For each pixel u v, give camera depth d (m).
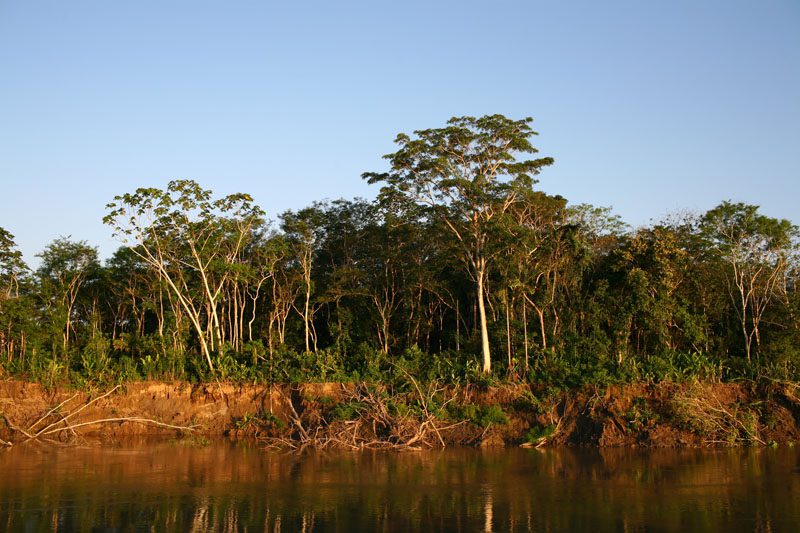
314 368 41.69
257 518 19.30
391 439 34.59
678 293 45.28
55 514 19.81
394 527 18.33
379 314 54.31
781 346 39.53
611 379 35.66
